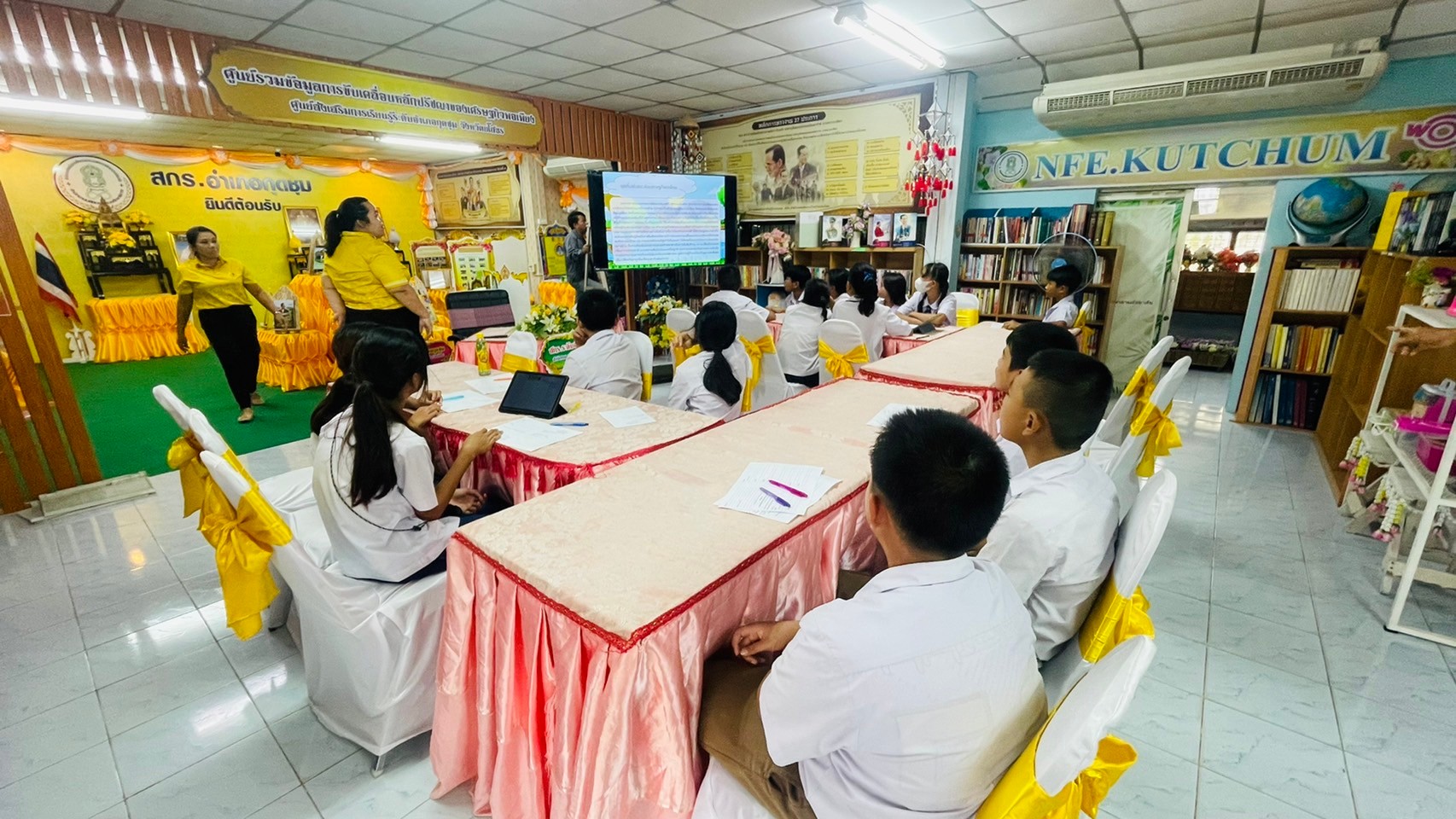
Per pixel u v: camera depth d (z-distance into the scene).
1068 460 1.25
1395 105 3.96
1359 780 1.60
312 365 5.84
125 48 3.41
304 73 4.10
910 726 0.77
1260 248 7.54
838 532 1.48
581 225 6.79
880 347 4.13
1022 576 1.15
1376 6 3.47
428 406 1.88
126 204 7.66
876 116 5.61
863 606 0.82
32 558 2.75
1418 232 3.19
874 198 5.81
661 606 1.05
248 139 7.16
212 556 2.76
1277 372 4.55
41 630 2.25
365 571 1.60
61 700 1.90
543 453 1.88
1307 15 3.61
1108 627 1.11
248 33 3.71
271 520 1.39
